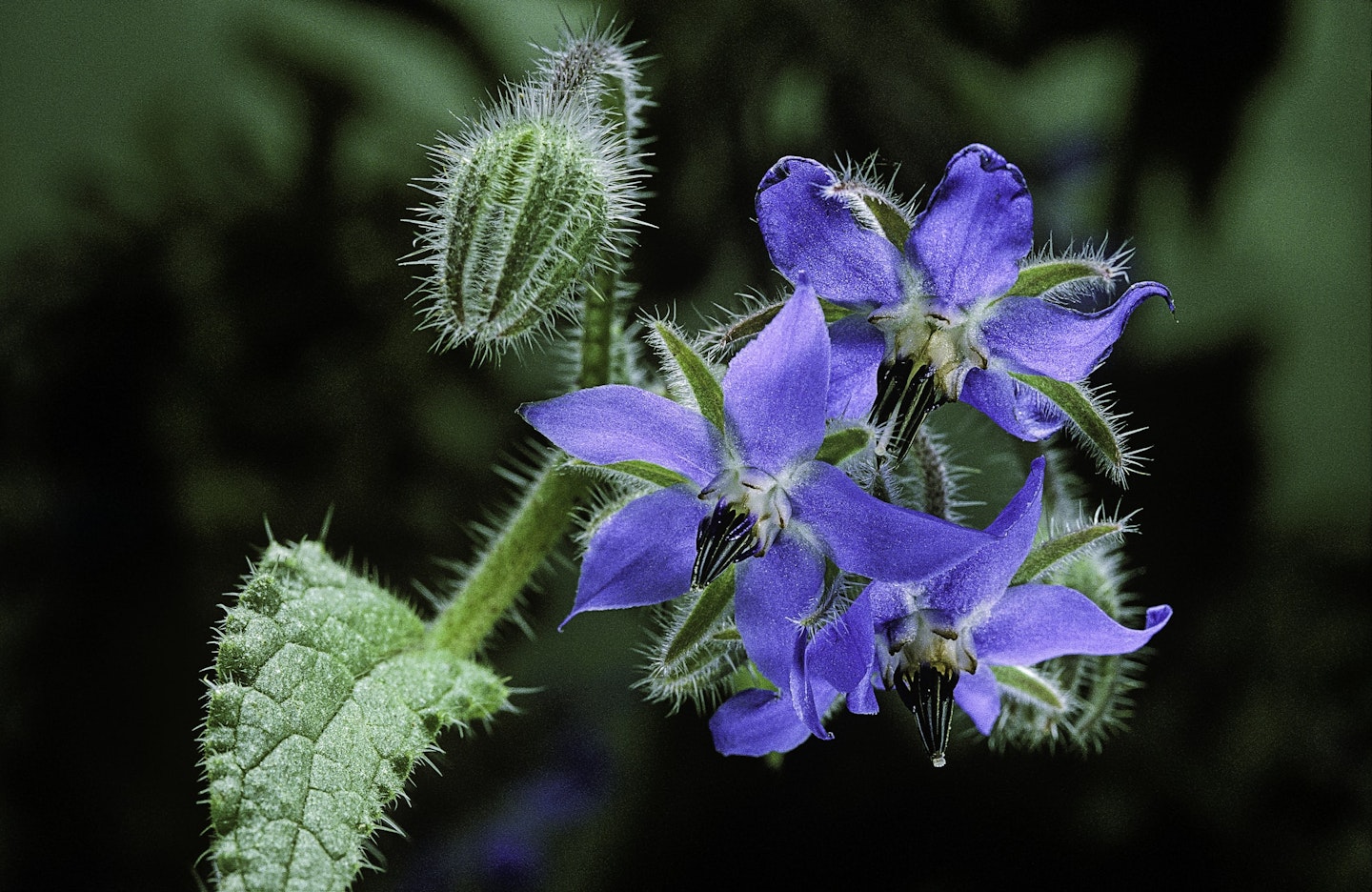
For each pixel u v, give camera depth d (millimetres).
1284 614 559
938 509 325
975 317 318
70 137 621
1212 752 542
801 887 519
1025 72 493
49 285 609
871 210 317
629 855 528
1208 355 570
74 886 542
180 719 577
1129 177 509
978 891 516
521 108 335
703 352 317
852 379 319
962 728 532
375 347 603
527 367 600
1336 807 526
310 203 603
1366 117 542
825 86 475
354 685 336
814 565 314
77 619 587
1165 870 521
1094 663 337
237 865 325
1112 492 565
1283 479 577
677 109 475
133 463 602
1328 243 562
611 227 335
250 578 337
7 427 601
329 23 595
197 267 608
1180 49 492
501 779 542
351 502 594
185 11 616
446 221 333
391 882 518
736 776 535
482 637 349
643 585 317
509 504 593
